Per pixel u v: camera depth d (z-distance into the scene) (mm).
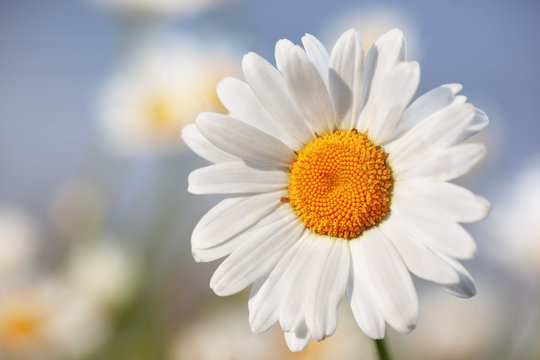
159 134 352
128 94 362
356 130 245
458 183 340
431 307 336
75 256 343
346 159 244
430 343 329
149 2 379
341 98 244
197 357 323
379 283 236
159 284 344
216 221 245
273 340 317
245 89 248
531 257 319
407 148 239
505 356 321
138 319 337
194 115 349
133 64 375
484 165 344
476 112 237
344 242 244
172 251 351
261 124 246
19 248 356
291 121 245
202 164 352
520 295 325
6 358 332
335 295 239
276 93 244
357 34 243
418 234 235
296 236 246
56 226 356
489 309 329
